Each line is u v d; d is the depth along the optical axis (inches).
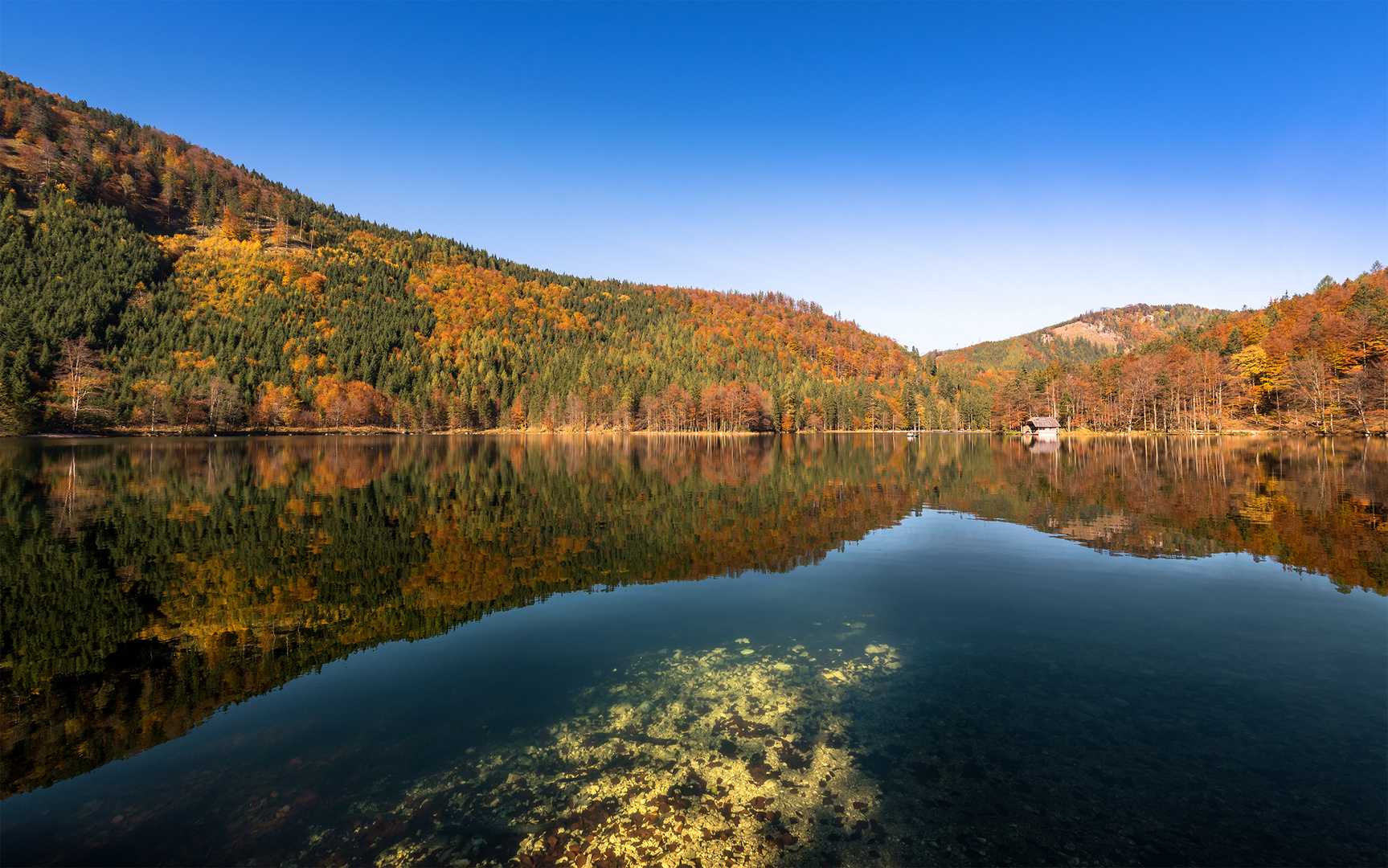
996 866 189.6
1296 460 1673.2
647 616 450.6
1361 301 3282.5
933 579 548.7
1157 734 268.7
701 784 236.8
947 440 4274.1
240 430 4298.7
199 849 203.8
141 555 663.1
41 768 256.5
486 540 740.7
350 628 431.8
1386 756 247.6
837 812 217.9
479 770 248.8
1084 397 4618.6
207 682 342.0
